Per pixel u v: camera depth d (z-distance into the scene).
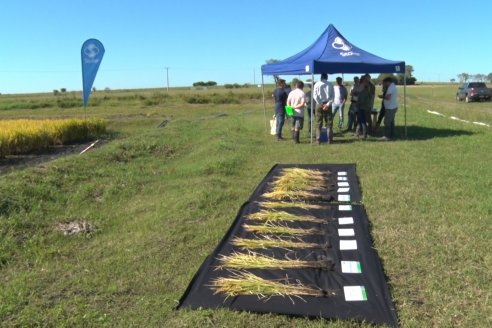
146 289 4.36
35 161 12.75
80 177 8.83
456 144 11.80
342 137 13.88
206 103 44.91
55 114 32.66
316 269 4.49
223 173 9.35
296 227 5.75
